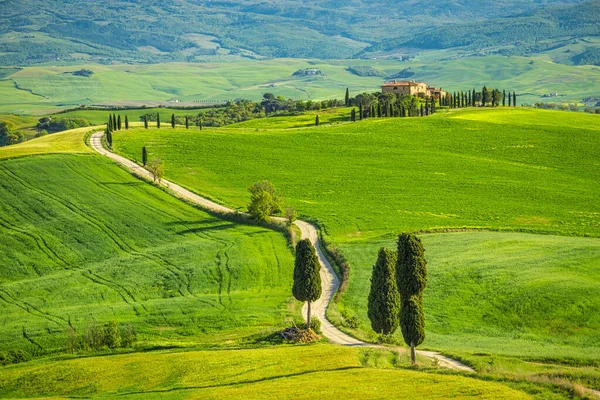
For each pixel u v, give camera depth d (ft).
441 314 380.37
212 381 278.46
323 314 402.52
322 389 252.21
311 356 302.04
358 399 240.73
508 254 471.62
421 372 274.77
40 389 288.10
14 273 509.76
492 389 246.27
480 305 385.29
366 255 517.96
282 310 410.11
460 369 284.00
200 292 457.68
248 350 318.24
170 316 399.44
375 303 338.54
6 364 337.31
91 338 352.28
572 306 364.58
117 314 406.41
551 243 498.69
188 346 342.23
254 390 256.32
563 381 256.93
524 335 344.69
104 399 264.93
